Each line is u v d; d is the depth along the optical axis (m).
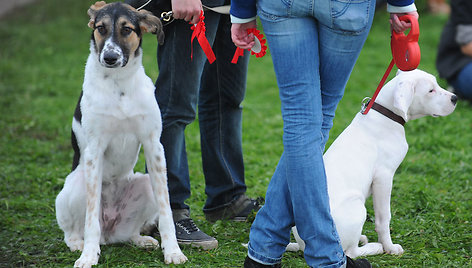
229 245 5.55
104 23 4.93
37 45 17.14
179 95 5.55
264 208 4.45
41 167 8.40
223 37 5.87
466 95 11.19
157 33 5.14
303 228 4.18
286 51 4.04
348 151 5.04
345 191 4.87
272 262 4.45
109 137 5.19
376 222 5.20
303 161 4.06
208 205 6.33
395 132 5.12
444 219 6.11
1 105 11.74
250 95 12.58
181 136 5.68
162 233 5.17
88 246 5.05
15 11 21.11
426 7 20.77
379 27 19.20
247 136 9.71
